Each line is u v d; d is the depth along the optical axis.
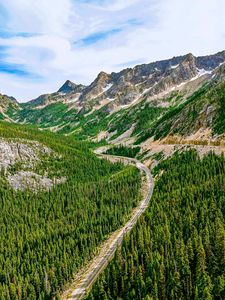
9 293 131.12
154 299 106.56
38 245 159.62
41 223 187.38
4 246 164.25
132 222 179.75
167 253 126.88
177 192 180.50
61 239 163.38
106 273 124.94
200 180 187.25
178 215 155.38
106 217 184.62
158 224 152.75
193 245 123.19
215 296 103.44
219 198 157.38
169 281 112.12
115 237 167.88
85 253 151.50
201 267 112.75
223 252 114.06
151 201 190.62
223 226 131.88
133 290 111.25
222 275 106.00
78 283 135.88
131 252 135.62
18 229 177.50
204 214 146.75
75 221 184.12
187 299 106.94
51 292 132.75
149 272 119.00
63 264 139.62
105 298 111.19
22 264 146.12
